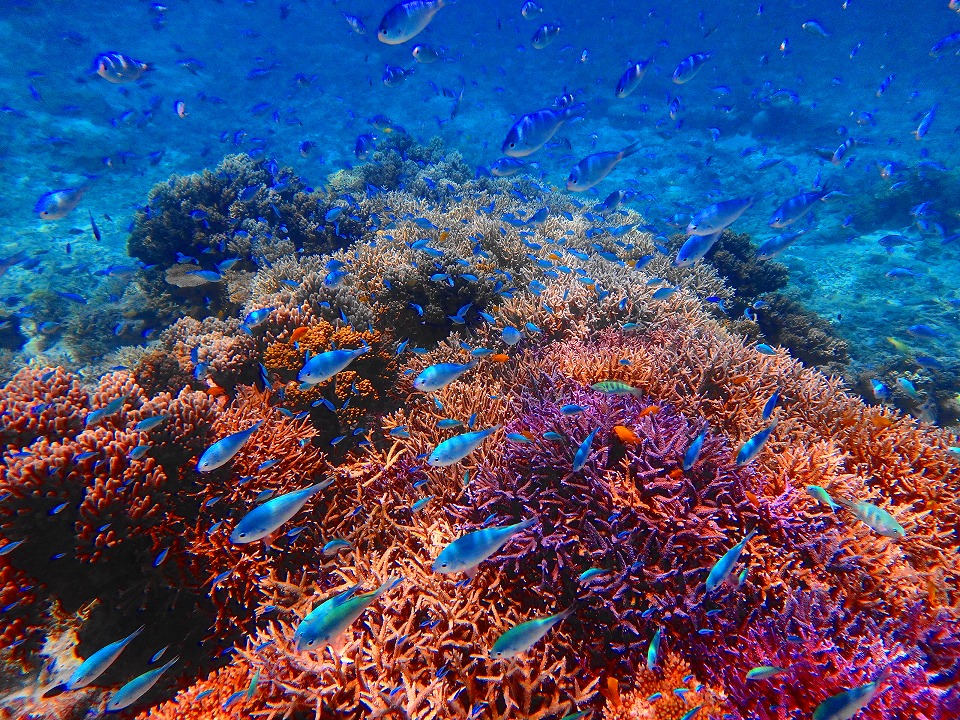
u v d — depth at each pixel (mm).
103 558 690
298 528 756
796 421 934
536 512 697
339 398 974
